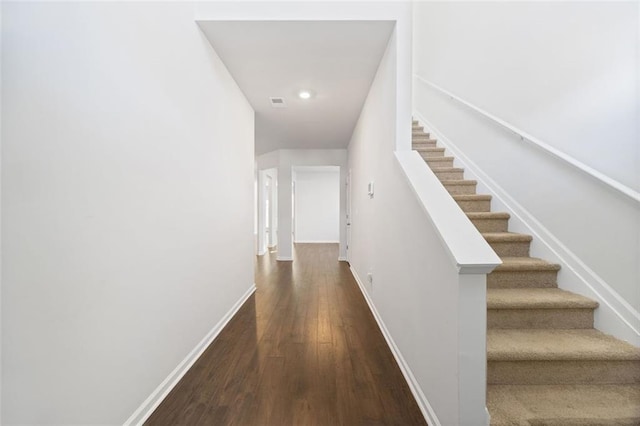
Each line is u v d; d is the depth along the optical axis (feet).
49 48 3.23
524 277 6.53
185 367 6.35
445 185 9.71
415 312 5.60
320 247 28.84
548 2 6.71
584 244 5.95
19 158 2.95
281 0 6.88
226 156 9.05
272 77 9.61
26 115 3.00
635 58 4.90
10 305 2.88
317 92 10.83
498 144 8.70
